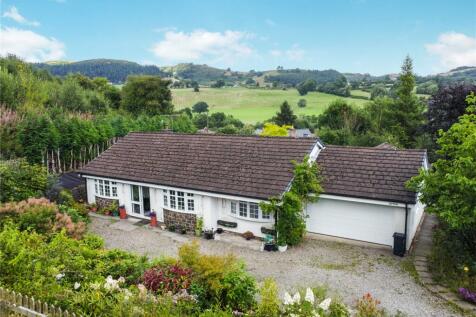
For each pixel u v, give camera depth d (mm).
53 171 28250
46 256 10492
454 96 32219
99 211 23422
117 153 24969
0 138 26750
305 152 20125
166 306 8750
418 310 12172
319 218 19375
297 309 9117
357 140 45406
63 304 8516
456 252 15281
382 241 17984
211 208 19766
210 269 10695
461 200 13539
